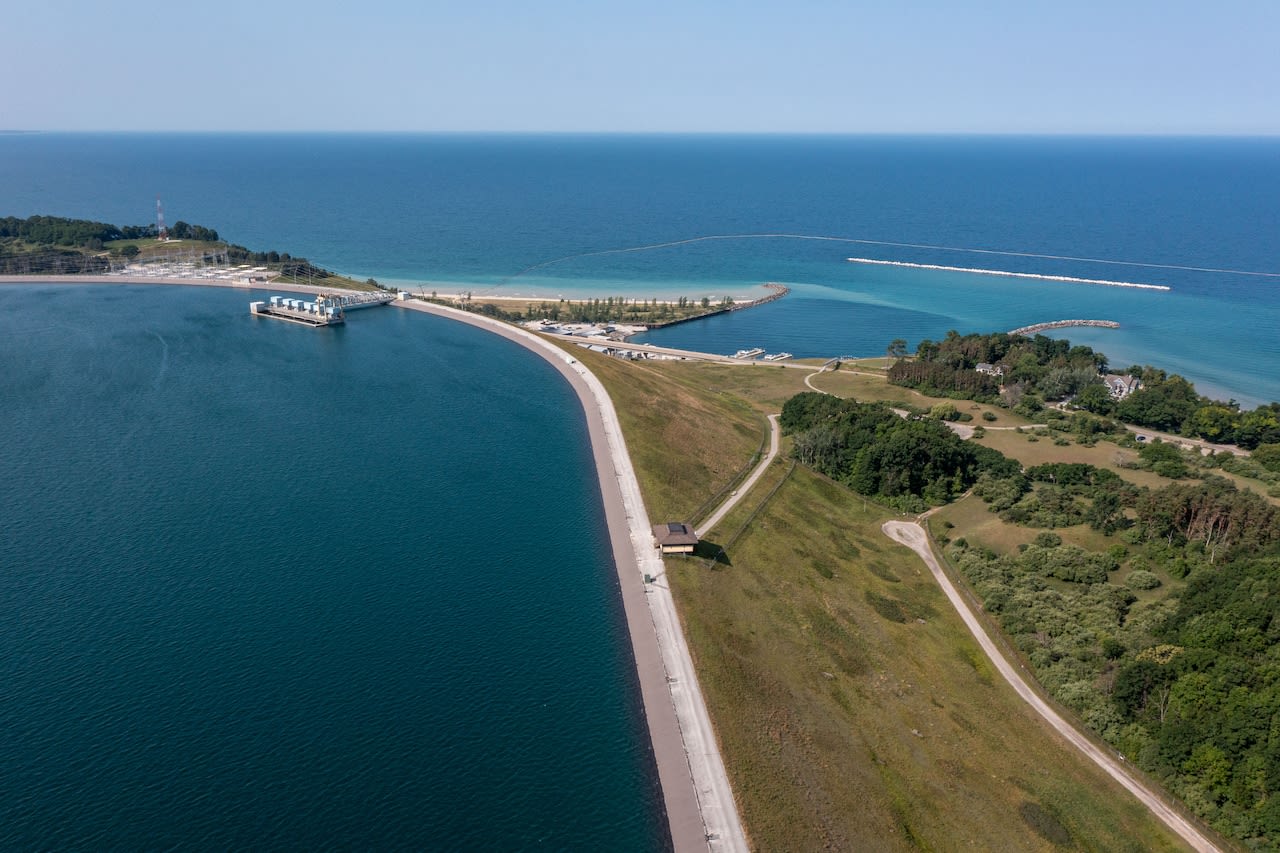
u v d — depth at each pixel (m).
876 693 102.88
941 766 91.19
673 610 112.62
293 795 78.88
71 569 116.88
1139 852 81.00
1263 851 78.44
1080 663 107.44
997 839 81.56
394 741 86.88
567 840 76.62
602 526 137.12
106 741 84.38
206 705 90.44
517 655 102.69
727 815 80.06
